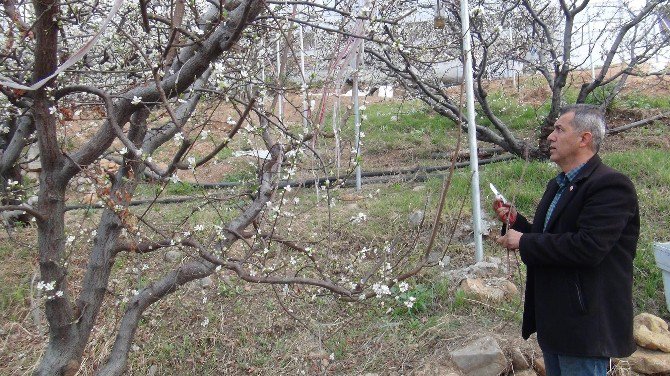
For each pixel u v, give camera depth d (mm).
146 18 2641
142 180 3156
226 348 4367
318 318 4473
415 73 6918
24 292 4945
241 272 2719
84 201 5020
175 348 4387
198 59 2576
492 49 8125
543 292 2906
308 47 5863
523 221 3328
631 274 2881
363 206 5930
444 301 4531
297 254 4711
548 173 6219
